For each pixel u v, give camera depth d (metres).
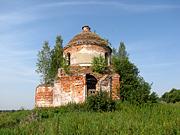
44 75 47.47
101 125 16.56
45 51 48.38
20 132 16.52
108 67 32.94
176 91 61.88
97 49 34.22
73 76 31.34
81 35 35.47
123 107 25.36
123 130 15.45
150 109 23.44
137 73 34.25
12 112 30.78
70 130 15.93
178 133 14.98
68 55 35.12
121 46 54.31
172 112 22.02
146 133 14.72
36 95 34.03
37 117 23.45
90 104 25.97
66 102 31.23
